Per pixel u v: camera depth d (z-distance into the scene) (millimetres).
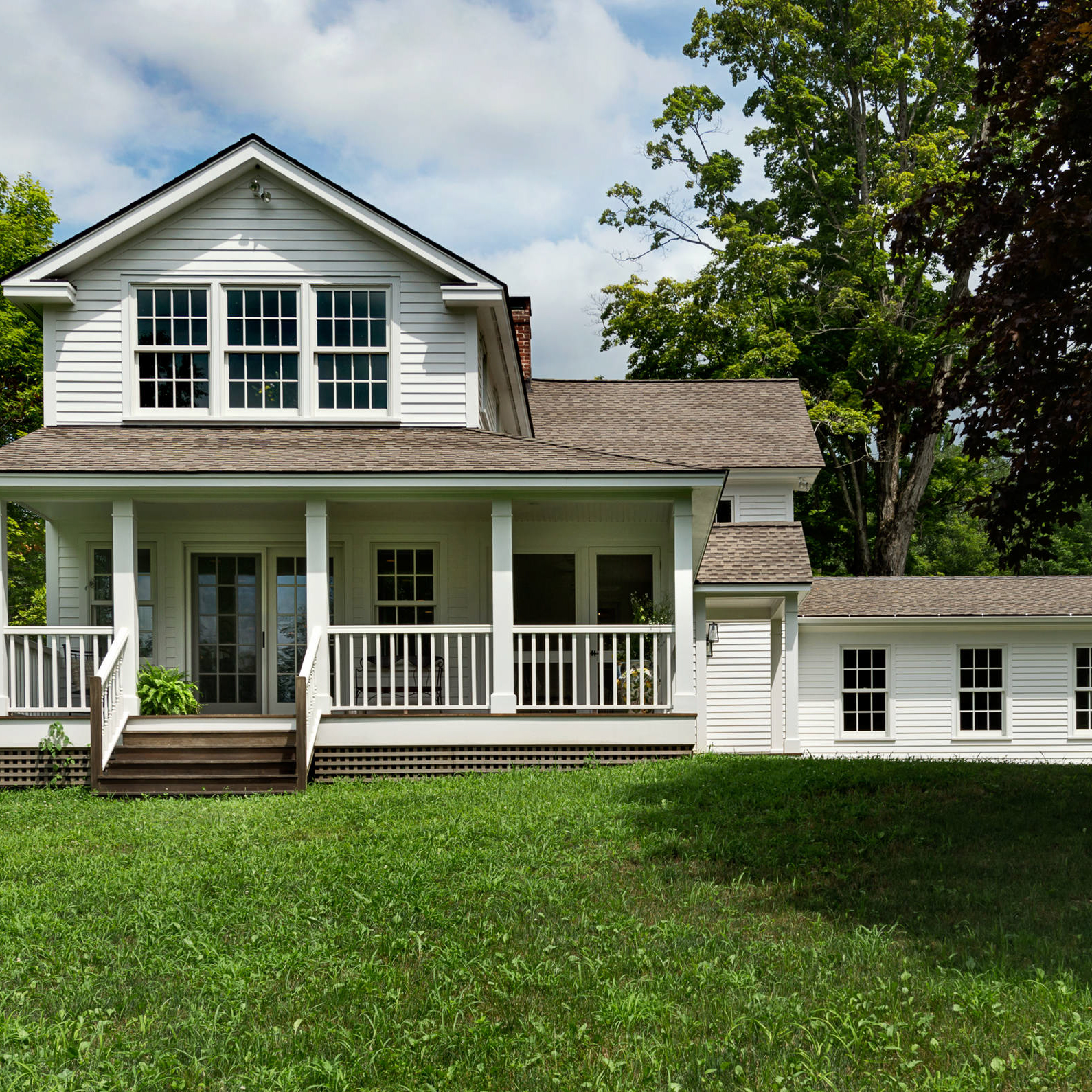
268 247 16078
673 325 33969
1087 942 6875
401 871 8602
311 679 13805
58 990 6359
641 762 13914
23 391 28922
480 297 15875
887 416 12289
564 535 17125
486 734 13961
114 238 15766
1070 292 10156
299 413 15961
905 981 6254
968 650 22750
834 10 37344
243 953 6895
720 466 20922
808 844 9320
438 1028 5773
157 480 13586
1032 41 11125
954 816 10234
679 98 36219
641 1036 5625
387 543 16609
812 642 22609
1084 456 10977
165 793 12719
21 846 9852
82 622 16250
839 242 36938
